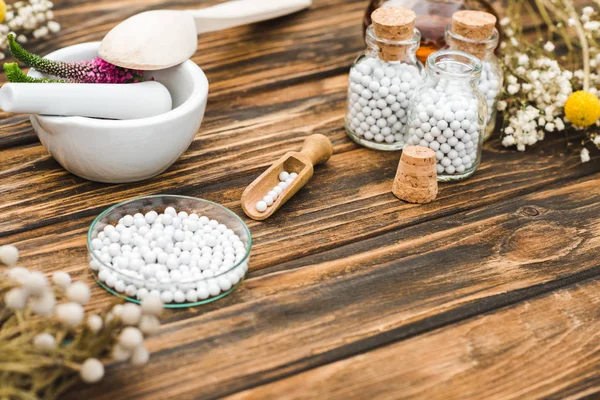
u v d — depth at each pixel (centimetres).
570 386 53
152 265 56
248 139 67
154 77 64
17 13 76
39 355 49
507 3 82
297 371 53
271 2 75
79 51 63
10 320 51
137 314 50
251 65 73
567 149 68
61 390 50
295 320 55
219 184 63
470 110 63
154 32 62
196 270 57
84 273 57
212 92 70
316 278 58
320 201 63
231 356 54
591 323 56
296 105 70
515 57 71
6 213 60
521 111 67
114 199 62
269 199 61
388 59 65
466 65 63
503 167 66
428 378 53
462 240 61
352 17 79
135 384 52
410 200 63
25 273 51
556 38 79
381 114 65
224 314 56
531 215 63
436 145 63
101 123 59
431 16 68
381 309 56
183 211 60
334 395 52
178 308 56
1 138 65
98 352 50
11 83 57
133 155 60
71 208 61
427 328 56
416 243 60
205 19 70
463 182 65
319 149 64
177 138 61
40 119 59
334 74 73
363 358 54
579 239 61
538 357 55
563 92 67
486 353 55
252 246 59
